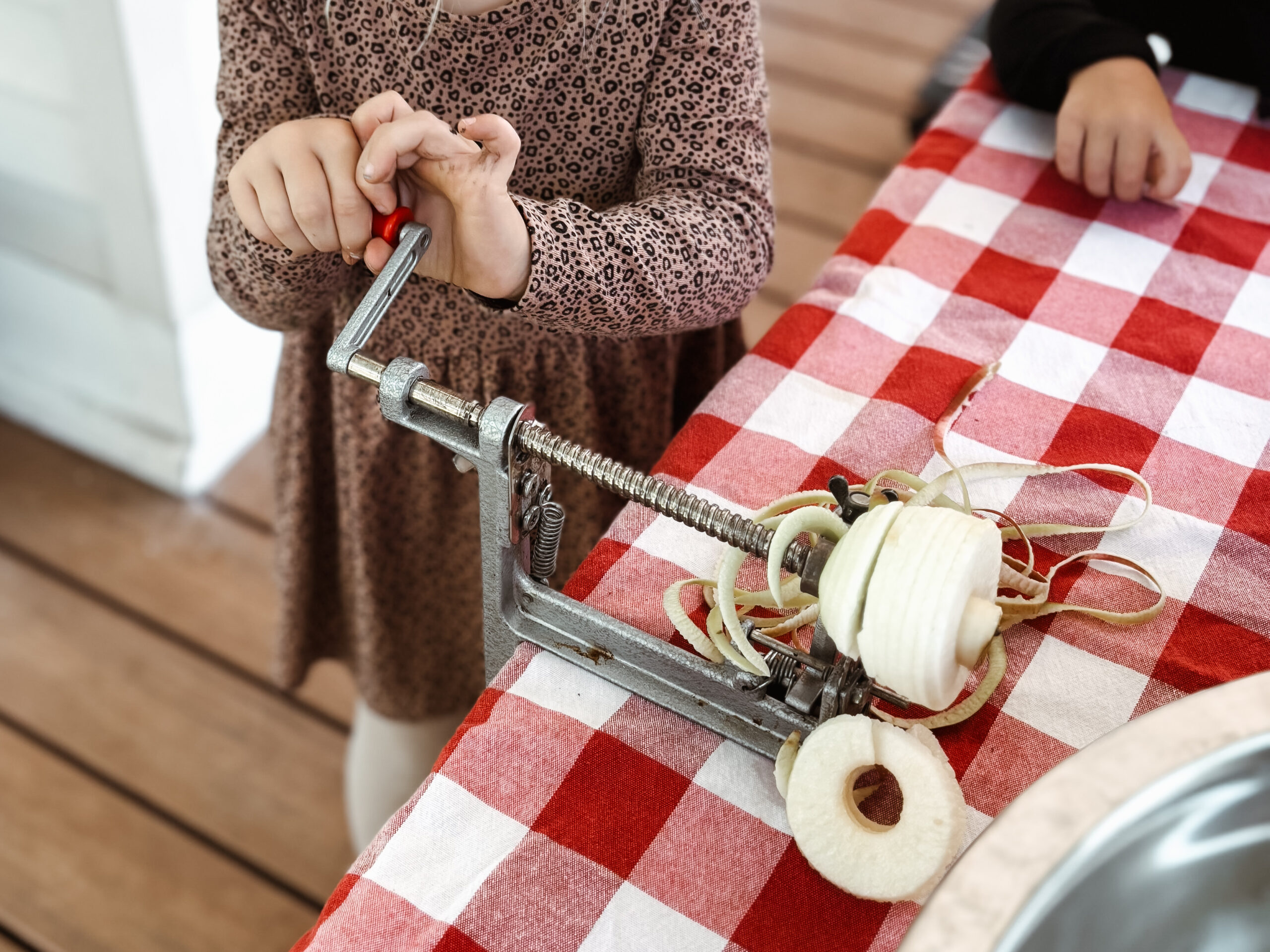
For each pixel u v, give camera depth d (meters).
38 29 1.36
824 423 0.71
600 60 0.78
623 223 0.72
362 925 0.50
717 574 0.59
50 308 1.69
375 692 1.14
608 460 0.53
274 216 0.68
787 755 0.53
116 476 1.77
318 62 0.80
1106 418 0.72
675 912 0.50
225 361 1.71
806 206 2.16
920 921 0.38
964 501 0.62
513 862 0.51
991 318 0.79
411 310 0.89
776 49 2.53
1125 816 0.42
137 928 1.31
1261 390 0.74
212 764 1.46
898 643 0.45
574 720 0.56
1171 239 0.86
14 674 1.52
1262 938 0.48
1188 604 0.62
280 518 1.10
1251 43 0.98
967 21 2.63
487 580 0.58
